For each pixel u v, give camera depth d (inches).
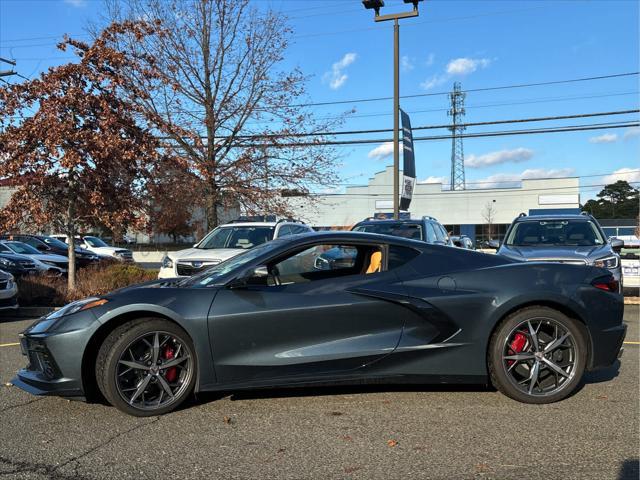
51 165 451.2
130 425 165.9
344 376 177.0
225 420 169.5
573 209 2050.9
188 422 168.1
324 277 200.2
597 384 206.7
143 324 171.2
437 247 193.8
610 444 149.0
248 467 136.6
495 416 171.6
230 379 174.2
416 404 183.8
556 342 181.8
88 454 144.8
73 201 474.6
